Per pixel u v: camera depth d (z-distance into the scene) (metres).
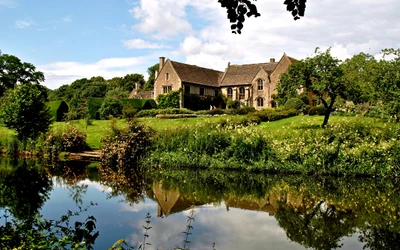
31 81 59.34
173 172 17.41
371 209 10.63
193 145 18.89
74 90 95.38
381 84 22.16
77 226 5.45
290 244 7.64
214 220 9.37
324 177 15.79
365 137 16.61
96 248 7.16
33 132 23.83
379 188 13.68
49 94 96.56
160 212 10.07
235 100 53.12
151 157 19.31
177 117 37.34
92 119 41.28
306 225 8.98
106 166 19.44
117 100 43.72
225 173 16.98
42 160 21.56
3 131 26.92
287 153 16.62
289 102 34.81
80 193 12.52
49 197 11.78
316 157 16.20
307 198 12.04
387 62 22.39
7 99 25.92
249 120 28.31
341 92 23.27
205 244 7.55
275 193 12.83
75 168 18.64
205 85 53.50
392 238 8.01
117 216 9.55
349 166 15.86
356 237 8.14
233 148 18.08
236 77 54.62
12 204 10.69
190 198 12.02
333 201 11.59
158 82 52.97
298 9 5.13
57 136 23.19
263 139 17.72
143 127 20.67
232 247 7.39
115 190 13.19
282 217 9.72
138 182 14.94
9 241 5.14
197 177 16.09
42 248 5.09
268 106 49.53
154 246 7.36
